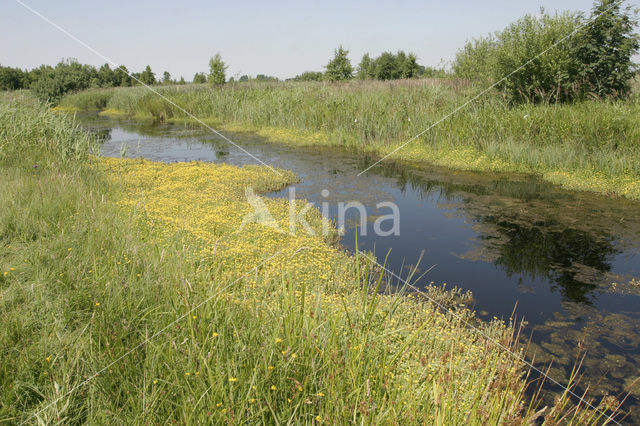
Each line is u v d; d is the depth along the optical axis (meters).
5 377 2.73
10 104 11.26
